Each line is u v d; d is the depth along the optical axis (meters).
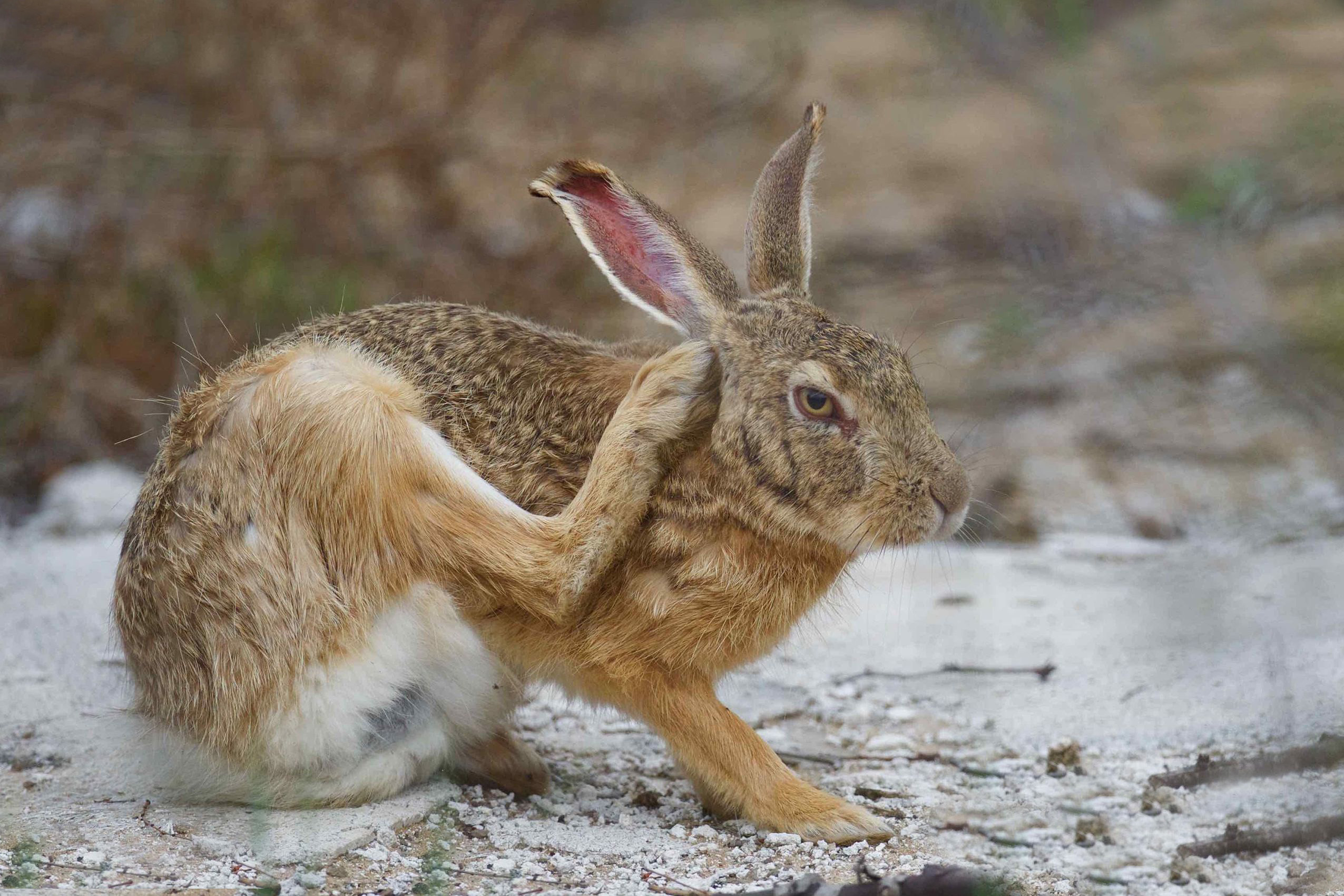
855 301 18.84
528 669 8.33
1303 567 12.20
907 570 13.21
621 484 7.93
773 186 9.42
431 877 7.14
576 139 19.03
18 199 16.80
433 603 8.02
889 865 7.51
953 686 10.41
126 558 8.51
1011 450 15.68
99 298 16.33
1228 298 14.73
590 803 8.57
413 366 8.58
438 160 17.70
